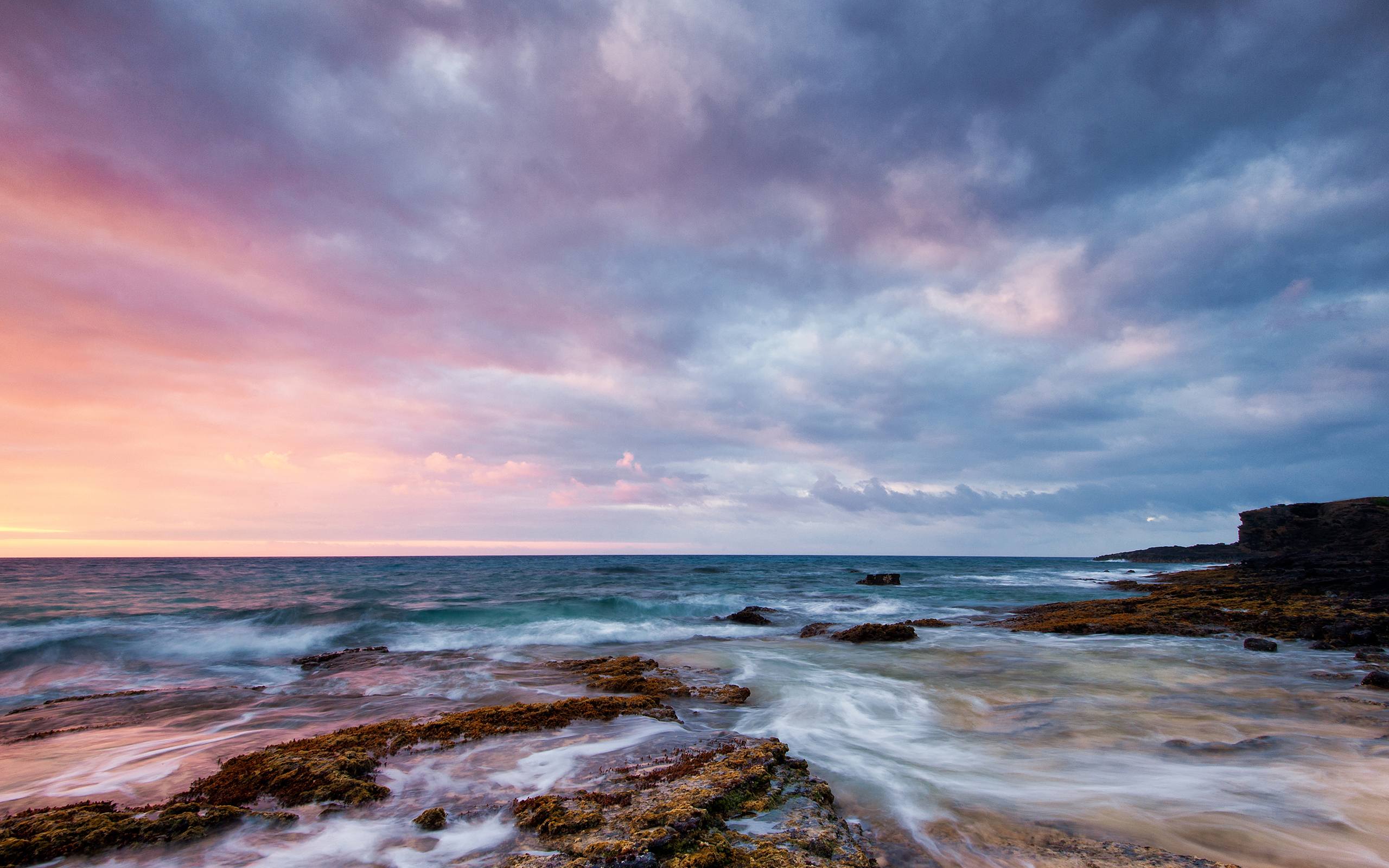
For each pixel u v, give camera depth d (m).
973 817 6.78
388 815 6.35
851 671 15.62
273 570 77.00
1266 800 7.25
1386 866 5.67
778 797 6.57
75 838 5.60
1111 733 10.14
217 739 9.84
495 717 9.95
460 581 52.31
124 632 21.25
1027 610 30.42
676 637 22.58
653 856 4.89
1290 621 20.62
